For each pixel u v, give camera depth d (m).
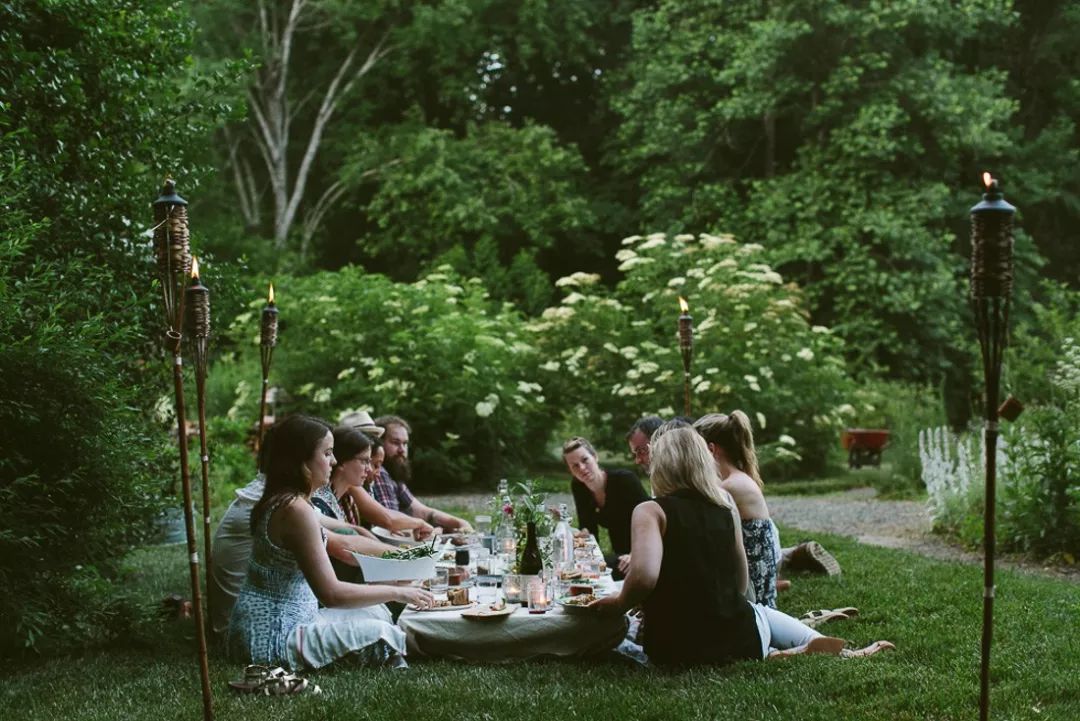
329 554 5.18
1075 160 21.30
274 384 13.77
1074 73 22.91
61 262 5.98
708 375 13.91
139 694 4.23
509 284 20.45
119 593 5.46
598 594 4.88
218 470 10.77
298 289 14.33
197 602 3.60
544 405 14.98
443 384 13.41
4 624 4.74
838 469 15.09
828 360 14.80
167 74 7.24
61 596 4.97
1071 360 9.45
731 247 15.40
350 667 4.53
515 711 3.88
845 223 19.22
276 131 24.09
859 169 19.44
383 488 6.84
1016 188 20.66
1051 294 17.09
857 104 19.55
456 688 4.16
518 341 14.53
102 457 5.02
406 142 23.11
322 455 4.61
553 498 11.90
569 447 6.26
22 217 5.18
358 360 13.44
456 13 22.61
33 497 4.92
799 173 19.73
